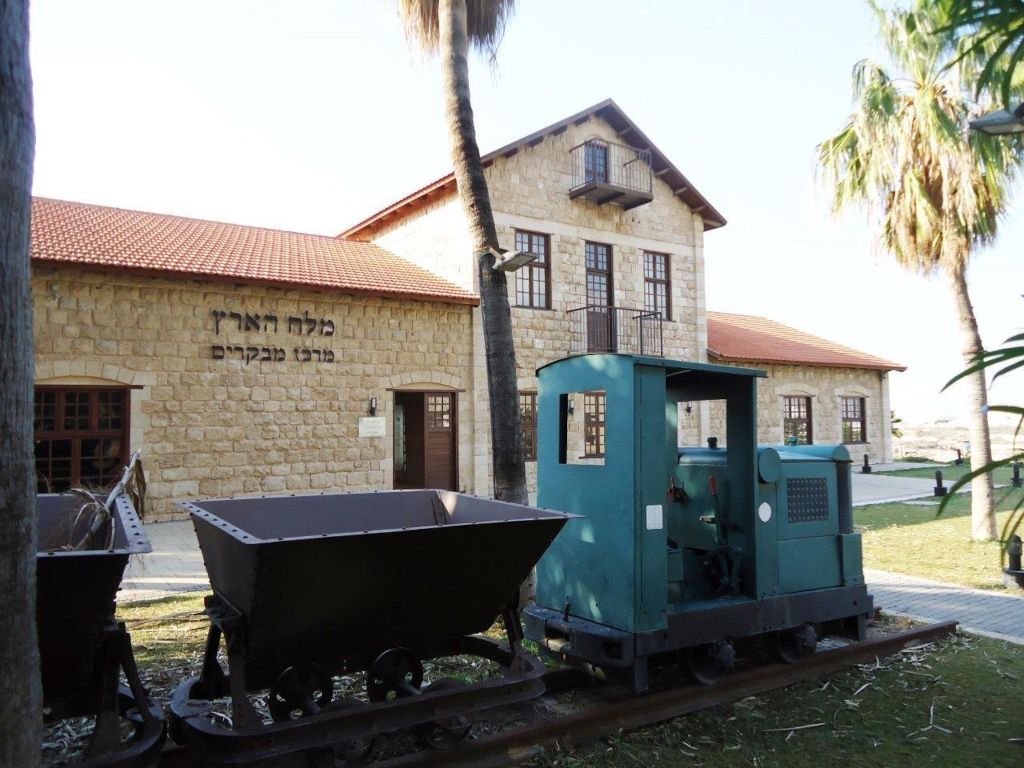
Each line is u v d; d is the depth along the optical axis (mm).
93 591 3246
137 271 12586
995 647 6316
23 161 2318
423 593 3998
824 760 4250
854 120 12117
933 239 11656
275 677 4020
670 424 6062
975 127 3947
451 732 4117
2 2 2268
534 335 18172
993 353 2324
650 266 20828
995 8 2531
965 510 15781
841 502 6133
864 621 6180
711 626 4988
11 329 2256
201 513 4152
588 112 19078
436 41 8906
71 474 12273
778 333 28688
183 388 13281
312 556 3484
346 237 21812
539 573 5621
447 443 16734
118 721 3400
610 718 4559
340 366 15070
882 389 28719
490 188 17625
